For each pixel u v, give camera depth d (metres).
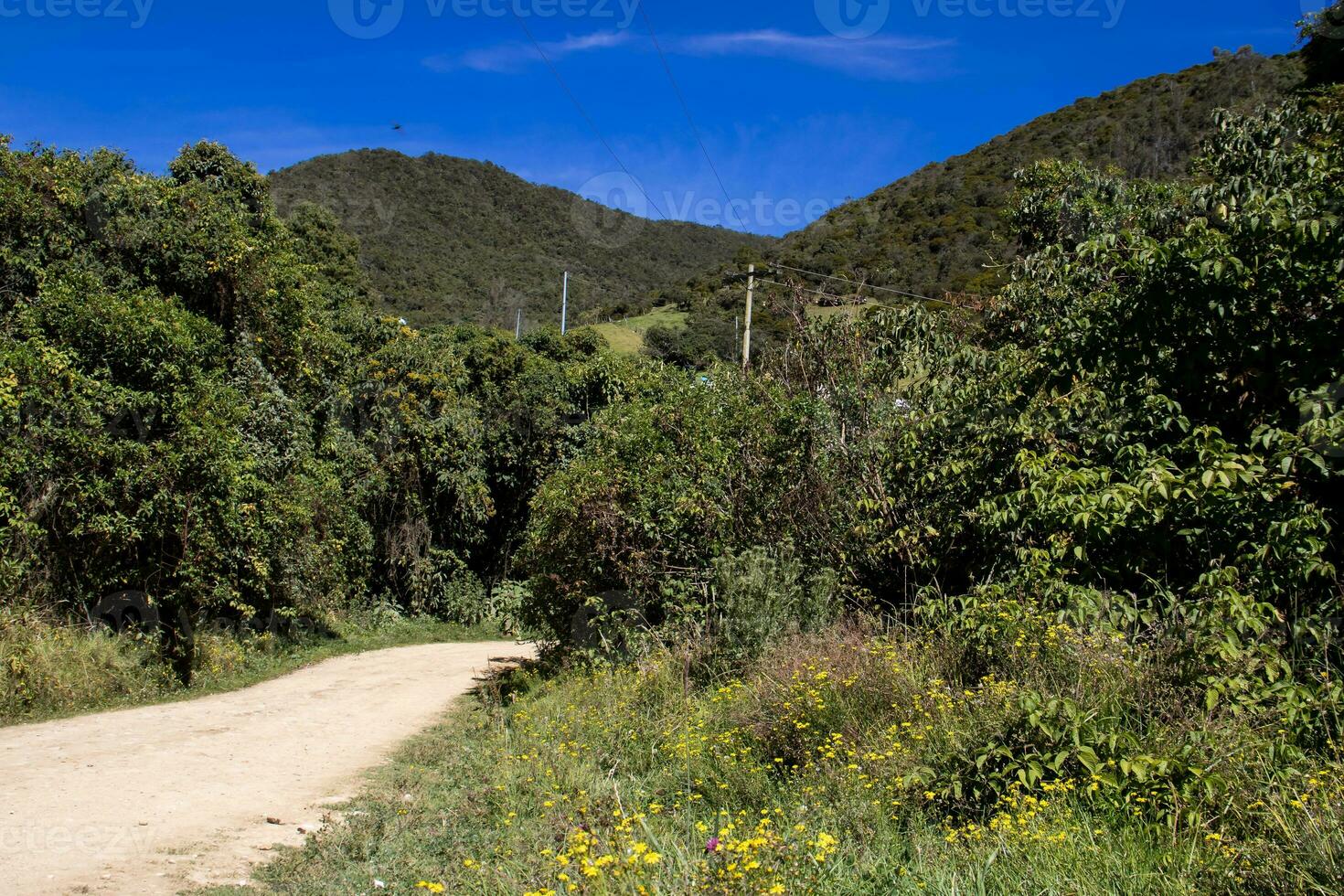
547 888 4.39
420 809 6.64
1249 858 3.83
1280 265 6.05
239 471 14.70
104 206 15.30
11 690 10.91
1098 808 4.62
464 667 17.48
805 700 6.84
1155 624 5.83
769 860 4.06
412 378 25.52
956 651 7.07
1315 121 11.62
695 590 11.88
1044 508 6.16
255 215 19.58
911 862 4.52
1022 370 8.59
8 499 11.93
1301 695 4.76
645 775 7.14
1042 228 15.62
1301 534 5.30
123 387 13.16
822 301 15.34
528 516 27.91
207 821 6.33
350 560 21.91
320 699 13.19
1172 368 6.68
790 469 11.87
